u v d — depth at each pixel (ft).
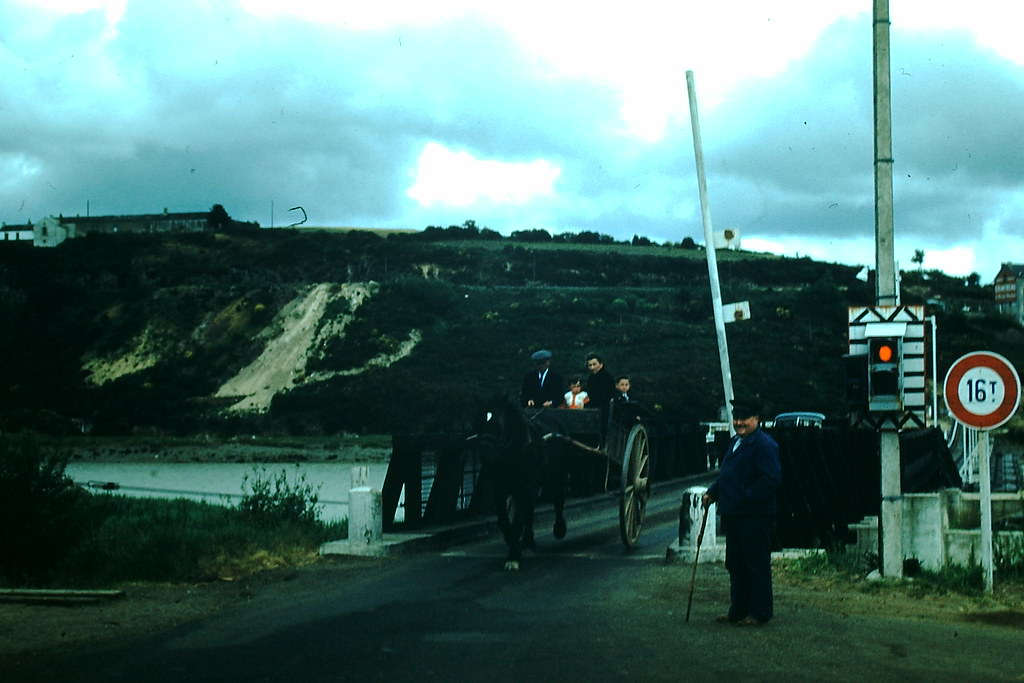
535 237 462.19
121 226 503.61
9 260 382.42
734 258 421.59
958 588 41.19
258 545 47.85
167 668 26.09
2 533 43.73
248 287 347.36
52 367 316.60
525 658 26.76
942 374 254.88
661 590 37.88
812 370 263.70
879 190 41.14
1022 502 65.67
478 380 277.64
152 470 174.60
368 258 398.62
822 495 49.11
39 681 24.90
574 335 301.63
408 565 44.65
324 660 26.71
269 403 283.59
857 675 25.50
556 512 51.11
